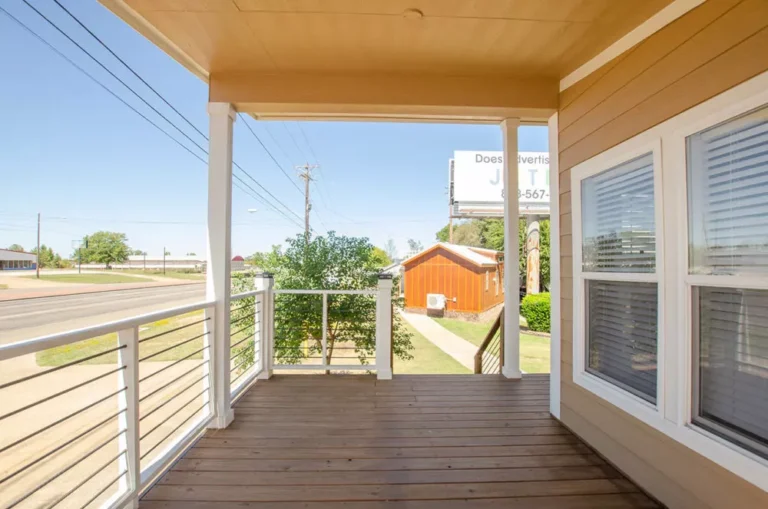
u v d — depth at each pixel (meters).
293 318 5.70
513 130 3.83
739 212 1.58
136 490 1.82
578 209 2.75
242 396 3.45
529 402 3.34
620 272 2.32
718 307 1.69
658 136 1.98
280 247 6.89
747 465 1.50
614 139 2.35
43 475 3.28
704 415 1.75
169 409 5.00
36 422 4.60
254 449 2.46
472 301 13.58
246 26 2.32
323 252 6.33
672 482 1.87
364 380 3.95
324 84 2.96
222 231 2.84
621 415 2.25
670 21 1.92
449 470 2.23
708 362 1.74
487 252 17.27
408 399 3.39
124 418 1.82
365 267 6.41
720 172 1.66
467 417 3.01
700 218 1.76
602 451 2.42
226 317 2.83
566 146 2.94
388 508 1.87
